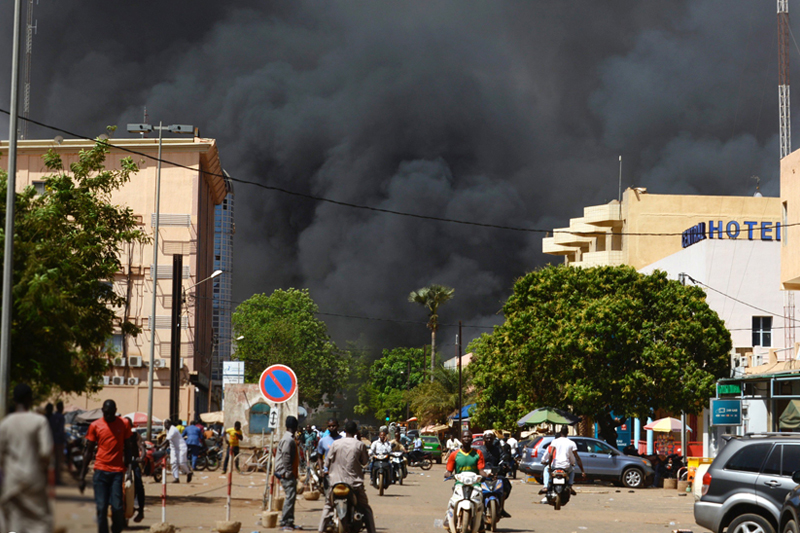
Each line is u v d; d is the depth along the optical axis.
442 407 75.38
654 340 39.53
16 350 14.47
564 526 17.30
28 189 18.55
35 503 5.71
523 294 41.56
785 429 26.75
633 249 75.94
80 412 11.23
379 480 25.58
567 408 40.94
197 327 56.81
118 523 11.29
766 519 12.62
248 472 33.88
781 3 61.78
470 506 13.80
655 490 30.23
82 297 18.67
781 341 50.03
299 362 94.50
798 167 32.06
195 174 56.06
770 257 50.62
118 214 21.42
